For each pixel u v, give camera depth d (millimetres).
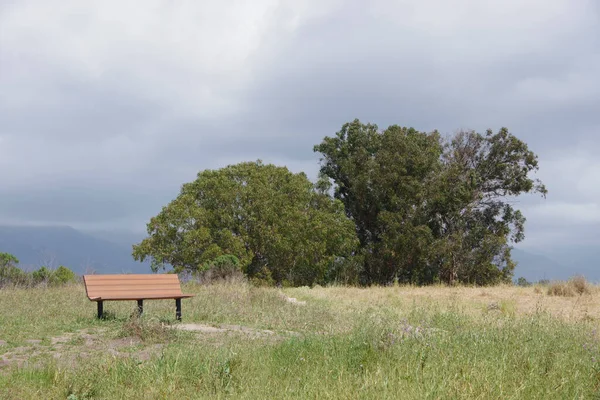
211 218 32750
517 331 9453
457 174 39500
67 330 11172
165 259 32438
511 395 5949
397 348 7812
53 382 6863
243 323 12875
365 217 41625
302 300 20156
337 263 37500
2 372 7465
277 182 35750
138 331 10375
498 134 41906
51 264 24344
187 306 15273
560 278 22281
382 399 5738
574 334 9734
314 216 35500
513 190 41719
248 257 32219
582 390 6242
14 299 15992
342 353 7848
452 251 37062
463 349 7855
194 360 7559
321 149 42375
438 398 5691
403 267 39500
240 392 6480
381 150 39438
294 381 6730
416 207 38656
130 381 6910
